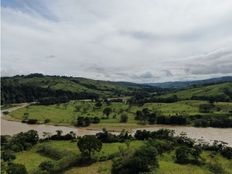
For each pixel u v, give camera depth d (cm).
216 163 11850
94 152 12656
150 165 10594
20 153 14738
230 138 18538
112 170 10831
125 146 14025
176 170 10612
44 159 13550
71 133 17112
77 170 11344
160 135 16100
